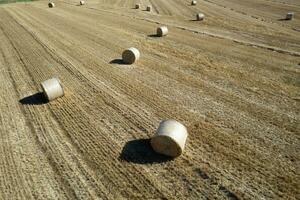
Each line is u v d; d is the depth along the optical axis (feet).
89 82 51.11
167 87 48.37
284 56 61.41
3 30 89.71
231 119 38.99
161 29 76.95
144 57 62.08
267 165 30.71
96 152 33.63
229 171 30.07
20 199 28.09
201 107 42.11
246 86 48.08
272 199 26.78
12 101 46.37
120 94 46.57
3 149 35.06
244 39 74.13
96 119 40.06
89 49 68.23
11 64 61.36
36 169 31.58
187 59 60.39
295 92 45.78
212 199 26.99
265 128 36.96
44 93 45.11
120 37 77.66
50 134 37.32
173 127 32.50
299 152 32.55
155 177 29.76
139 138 35.78
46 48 70.13
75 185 29.25
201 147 33.68
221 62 58.39
